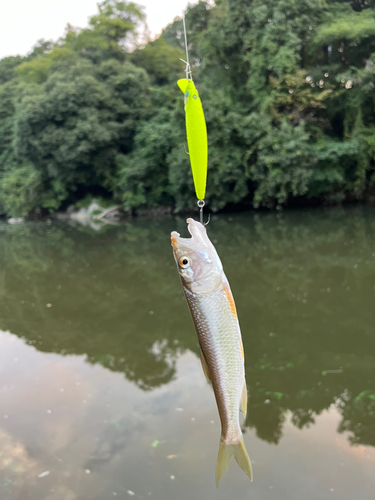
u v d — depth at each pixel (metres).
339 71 17.83
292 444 3.68
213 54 18.92
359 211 16.94
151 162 19.80
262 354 5.41
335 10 17.59
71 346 6.15
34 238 16.92
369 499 3.06
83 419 4.24
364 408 4.16
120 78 20.73
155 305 7.81
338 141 17.69
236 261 10.31
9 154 24.56
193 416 4.18
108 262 11.56
